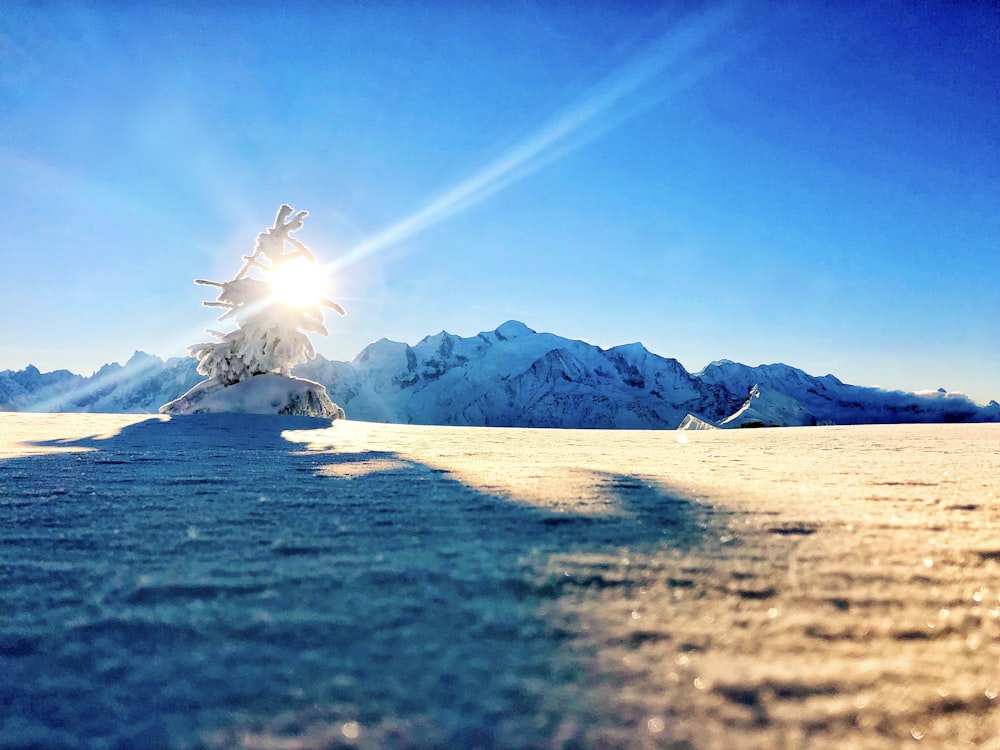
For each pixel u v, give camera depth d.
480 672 1.46
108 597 1.92
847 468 5.69
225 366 16.64
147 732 1.24
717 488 4.04
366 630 1.68
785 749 1.19
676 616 1.78
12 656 1.54
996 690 1.42
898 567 2.24
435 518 3.00
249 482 4.22
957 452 8.01
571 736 1.21
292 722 1.26
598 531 2.75
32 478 4.40
